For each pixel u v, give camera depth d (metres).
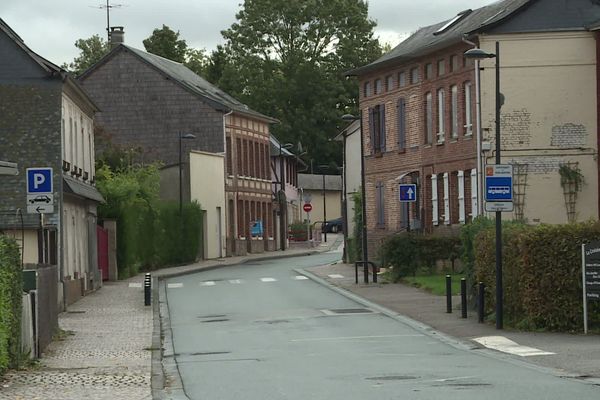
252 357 25.78
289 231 116.50
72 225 47.84
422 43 64.12
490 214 53.03
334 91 117.56
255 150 100.81
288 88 116.75
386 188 67.62
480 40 53.75
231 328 34.25
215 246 88.06
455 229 58.00
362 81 70.62
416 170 63.34
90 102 52.88
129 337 31.31
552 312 28.81
